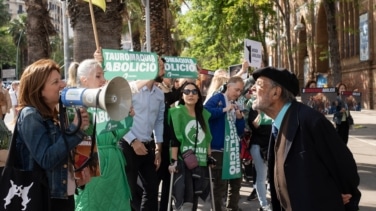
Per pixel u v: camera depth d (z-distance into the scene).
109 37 8.48
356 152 14.38
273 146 3.65
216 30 30.30
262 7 28.95
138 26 26.58
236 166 6.56
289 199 3.38
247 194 8.77
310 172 3.30
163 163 6.67
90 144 4.03
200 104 6.20
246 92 7.95
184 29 31.45
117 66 5.25
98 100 3.25
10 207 3.39
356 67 37.06
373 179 10.03
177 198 6.15
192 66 7.30
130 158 5.80
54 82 3.52
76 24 8.46
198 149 6.14
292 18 50.66
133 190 5.85
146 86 6.04
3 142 4.43
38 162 3.39
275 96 3.54
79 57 8.45
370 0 33.97
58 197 3.56
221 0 28.08
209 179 6.25
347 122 12.62
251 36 30.30
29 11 12.13
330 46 23.28
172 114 6.17
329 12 23.16
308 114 3.39
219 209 6.69
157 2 16.81
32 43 12.12
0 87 6.60
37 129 3.41
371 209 7.61
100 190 4.94
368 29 34.41
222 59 34.78
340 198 3.35
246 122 8.04
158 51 16.86
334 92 12.52
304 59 50.31
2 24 79.75
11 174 3.42
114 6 8.52
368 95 34.84
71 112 3.60
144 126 5.97
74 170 3.82
